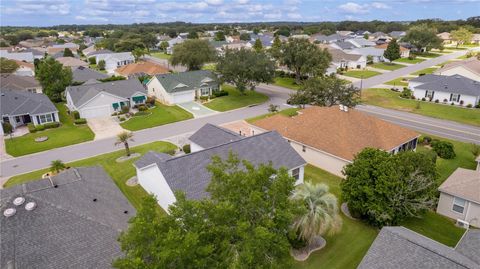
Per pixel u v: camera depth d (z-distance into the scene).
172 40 155.12
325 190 20.78
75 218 18.72
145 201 13.68
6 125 44.75
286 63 77.56
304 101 46.88
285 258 14.00
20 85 65.81
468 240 17.92
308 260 19.97
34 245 16.75
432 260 14.68
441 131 45.03
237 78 63.44
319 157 33.34
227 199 14.14
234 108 58.19
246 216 13.84
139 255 12.08
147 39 159.50
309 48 75.75
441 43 132.12
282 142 30.33
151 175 26.72
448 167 33.62
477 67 75.50
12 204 18.47
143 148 39.34
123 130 46.72
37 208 18.55
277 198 14.33
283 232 14.50
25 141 42.53
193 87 64.19
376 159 22.39
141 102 59.50
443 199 24.72
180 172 24.53
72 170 25.73
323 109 38.44
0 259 15.86
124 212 21.67
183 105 60.56
